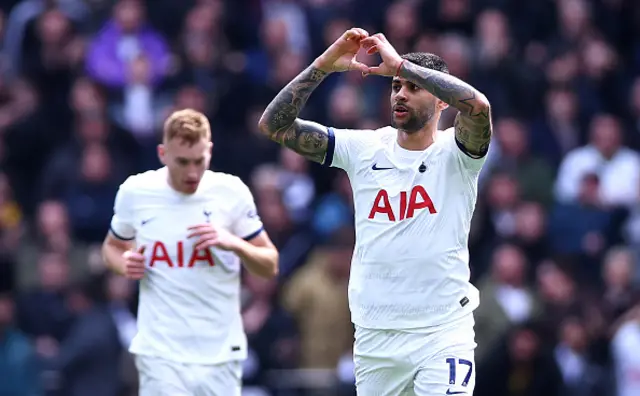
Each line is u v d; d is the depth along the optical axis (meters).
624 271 36.72
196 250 22.92
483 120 19.06
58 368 33.91
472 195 19.94
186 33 44.72
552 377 33.78
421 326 19.62
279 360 34.12
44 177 40.31
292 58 42.84
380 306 19.78
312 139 20.41
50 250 37.41
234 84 42.38
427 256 19.56
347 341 34.53
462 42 43.97
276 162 40.81
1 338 34.25
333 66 20.06
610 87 46.06
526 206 38.78
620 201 40.81
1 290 37.12
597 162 41.06
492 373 33.78
